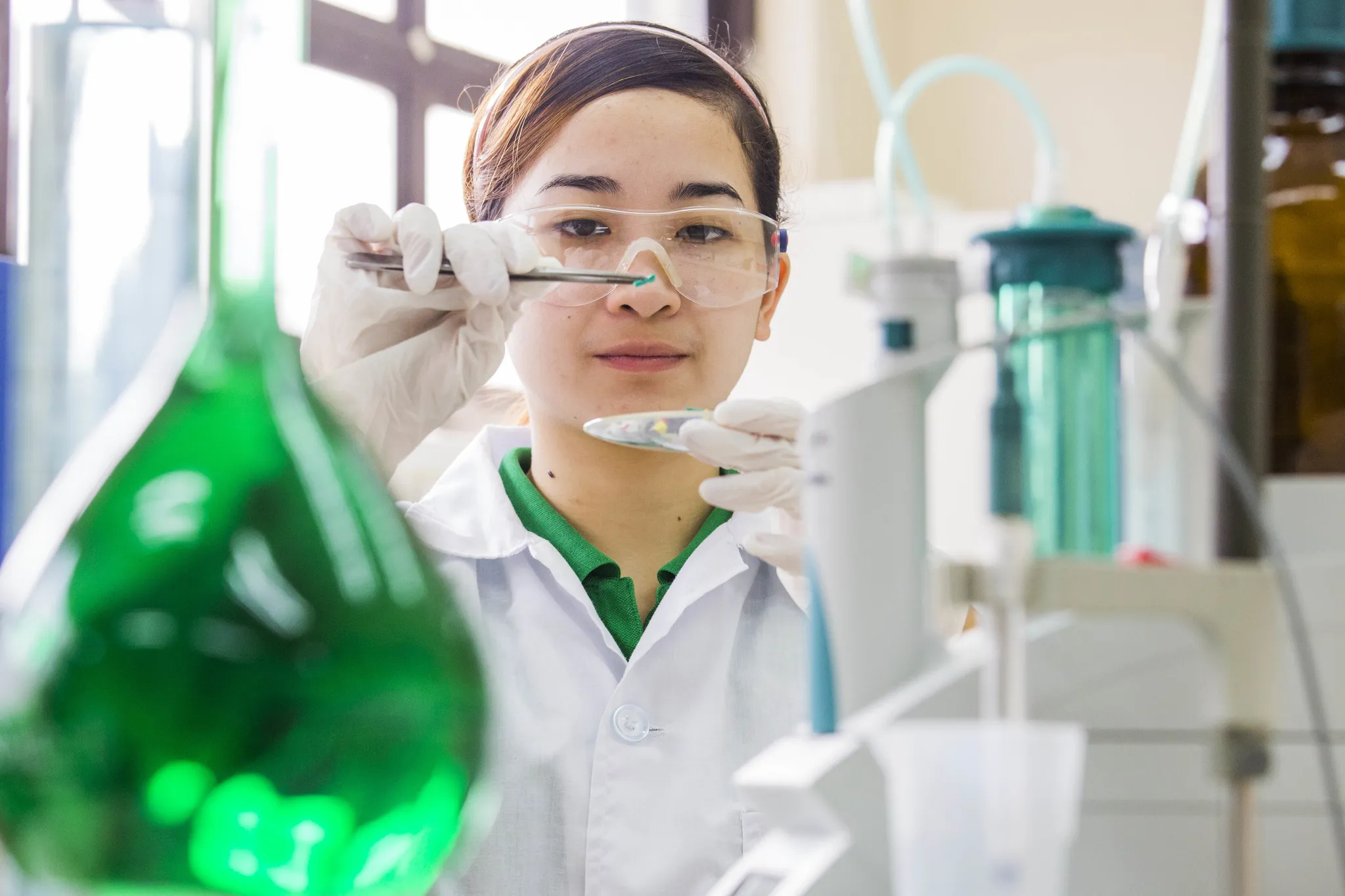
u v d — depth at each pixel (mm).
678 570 1624
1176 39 4422
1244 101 700
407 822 435
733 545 1606
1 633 448
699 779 1446
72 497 488
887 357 701
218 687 409
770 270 1578
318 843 417
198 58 510
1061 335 724
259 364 474
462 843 495
